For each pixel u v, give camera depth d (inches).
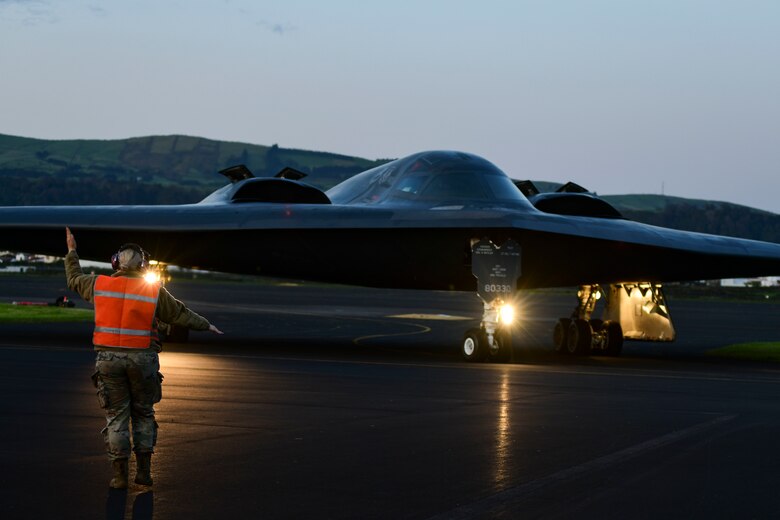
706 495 406.6
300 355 1187.9
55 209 1238.9
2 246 1278.3
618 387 863.7
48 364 938.1
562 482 429.7
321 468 455.8
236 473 442.0
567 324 1435.8
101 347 411.5
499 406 694.5
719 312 3703.3
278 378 870.4
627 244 1153.4
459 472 449.7
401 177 1284.4
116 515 362.0
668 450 515.5
